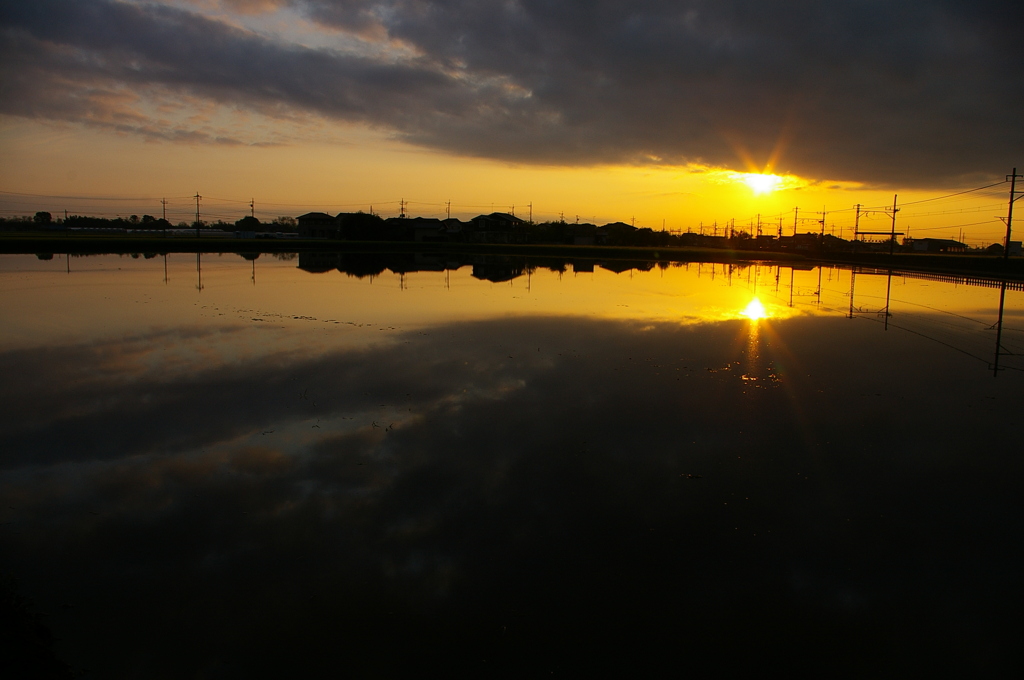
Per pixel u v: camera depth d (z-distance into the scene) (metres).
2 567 7.80
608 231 140.00
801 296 35.47
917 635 6.75
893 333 23.23
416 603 7.23
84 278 38.94
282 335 21.00
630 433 12.27
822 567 7.96
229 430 12.29
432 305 28.59
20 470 10.50
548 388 15.17
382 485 10.03
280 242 82.06
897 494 9.85
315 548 8.28
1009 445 11.80
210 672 6.19
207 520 8.96
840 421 13.08
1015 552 8.29
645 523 8.95
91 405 13.63
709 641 6.66
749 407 13.92
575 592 7.44
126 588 7.44
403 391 14.81
